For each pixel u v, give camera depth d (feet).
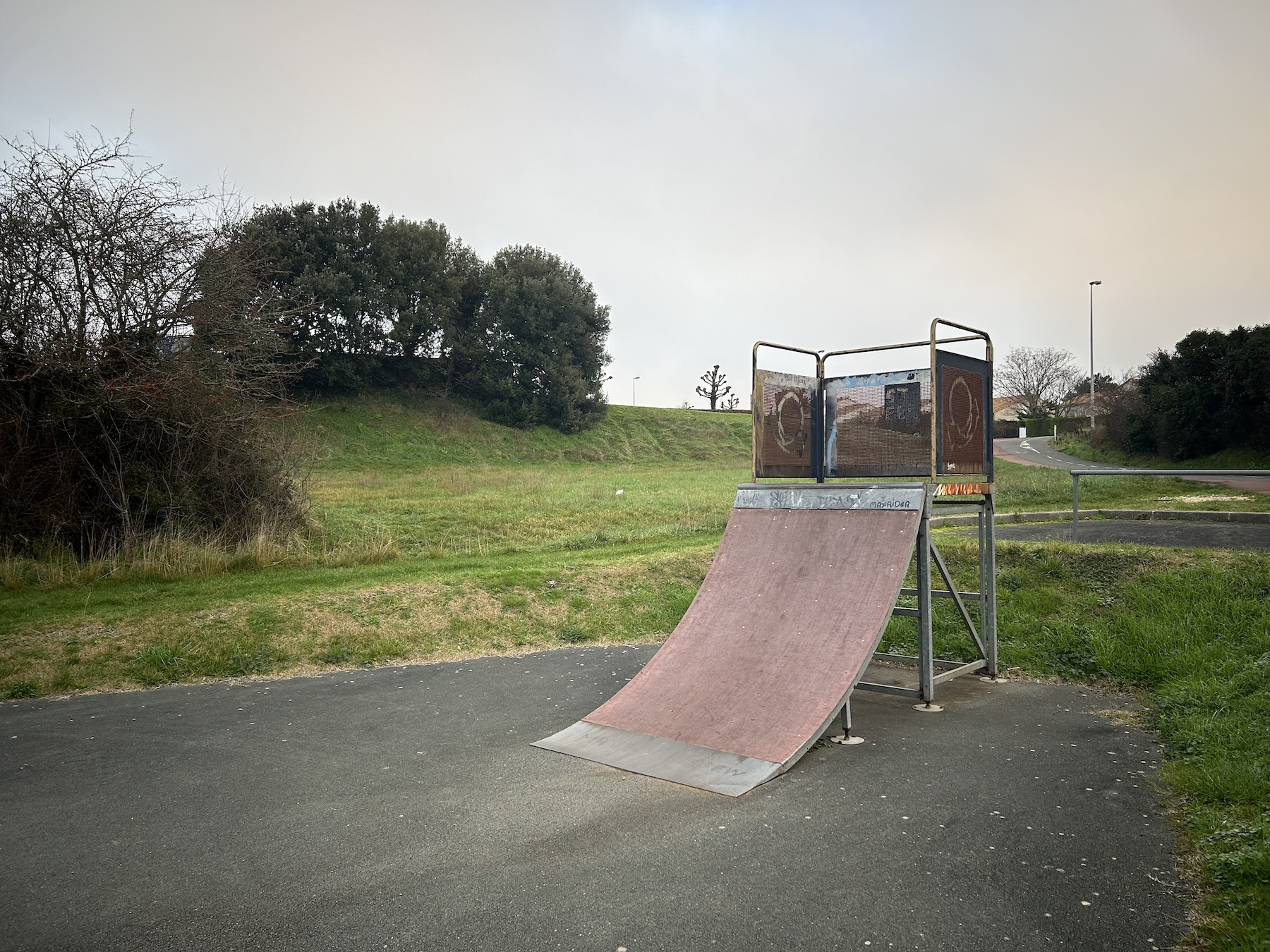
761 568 22.52
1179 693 20.27
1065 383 256.52
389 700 22.59
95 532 39.55
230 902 11.45
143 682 24.31
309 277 141.08
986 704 21.31
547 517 58.23
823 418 26.48
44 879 12.23
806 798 15.03
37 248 39.81
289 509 46.68
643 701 19.74
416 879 12.03
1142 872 11.92
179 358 42.98
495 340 169.99
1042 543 32.19
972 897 11.25
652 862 12.48
